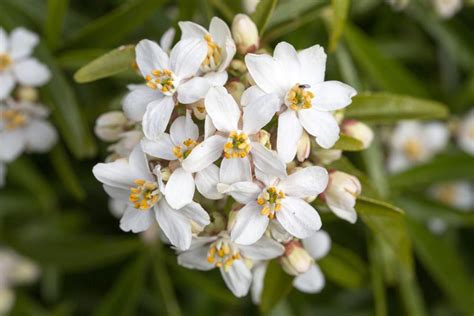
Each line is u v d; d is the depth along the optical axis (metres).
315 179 0.30
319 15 0.38
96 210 0.42
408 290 0.40
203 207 0.31
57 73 0.37
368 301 0.43
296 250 0.32
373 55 0.39
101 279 0.44
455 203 0.44
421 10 0.42
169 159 0.30
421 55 0.43
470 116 0.43
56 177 0.42
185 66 0.31
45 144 0.39
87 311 0.44
